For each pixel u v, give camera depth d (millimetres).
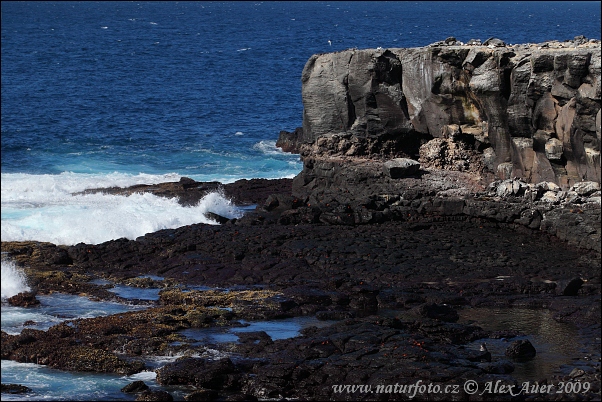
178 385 34125
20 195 64250
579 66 51000
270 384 33344
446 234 52594
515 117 56406
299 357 34906
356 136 64562
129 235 55375
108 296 44531
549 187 53906
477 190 57406
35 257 50281
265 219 56906
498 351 36812
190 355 36312
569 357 36062
